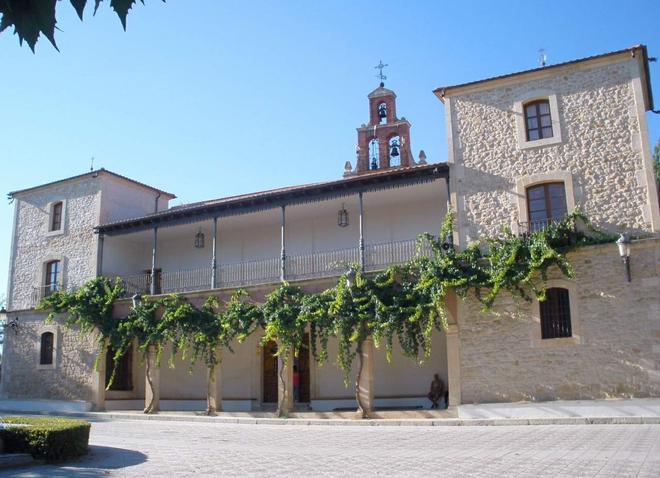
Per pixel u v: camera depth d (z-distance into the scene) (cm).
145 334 2227
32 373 2528
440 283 1698
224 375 2352
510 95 1805
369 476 802
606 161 1664
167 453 1123
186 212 2212
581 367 1565
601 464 822
